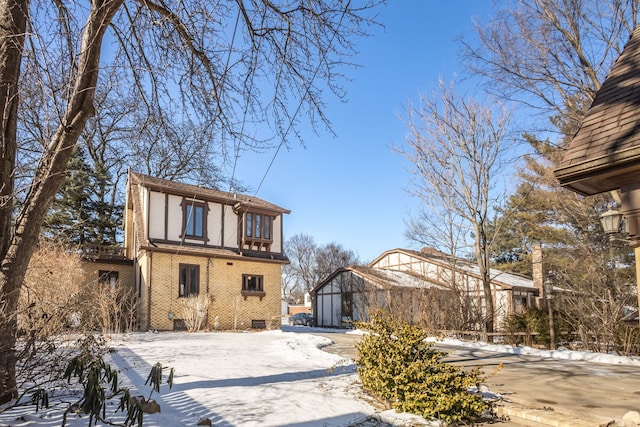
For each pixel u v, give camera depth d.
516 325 18.64
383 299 26.27
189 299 21.50
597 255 18.05
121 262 22.66
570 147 4.93
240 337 17.61
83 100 6.26
